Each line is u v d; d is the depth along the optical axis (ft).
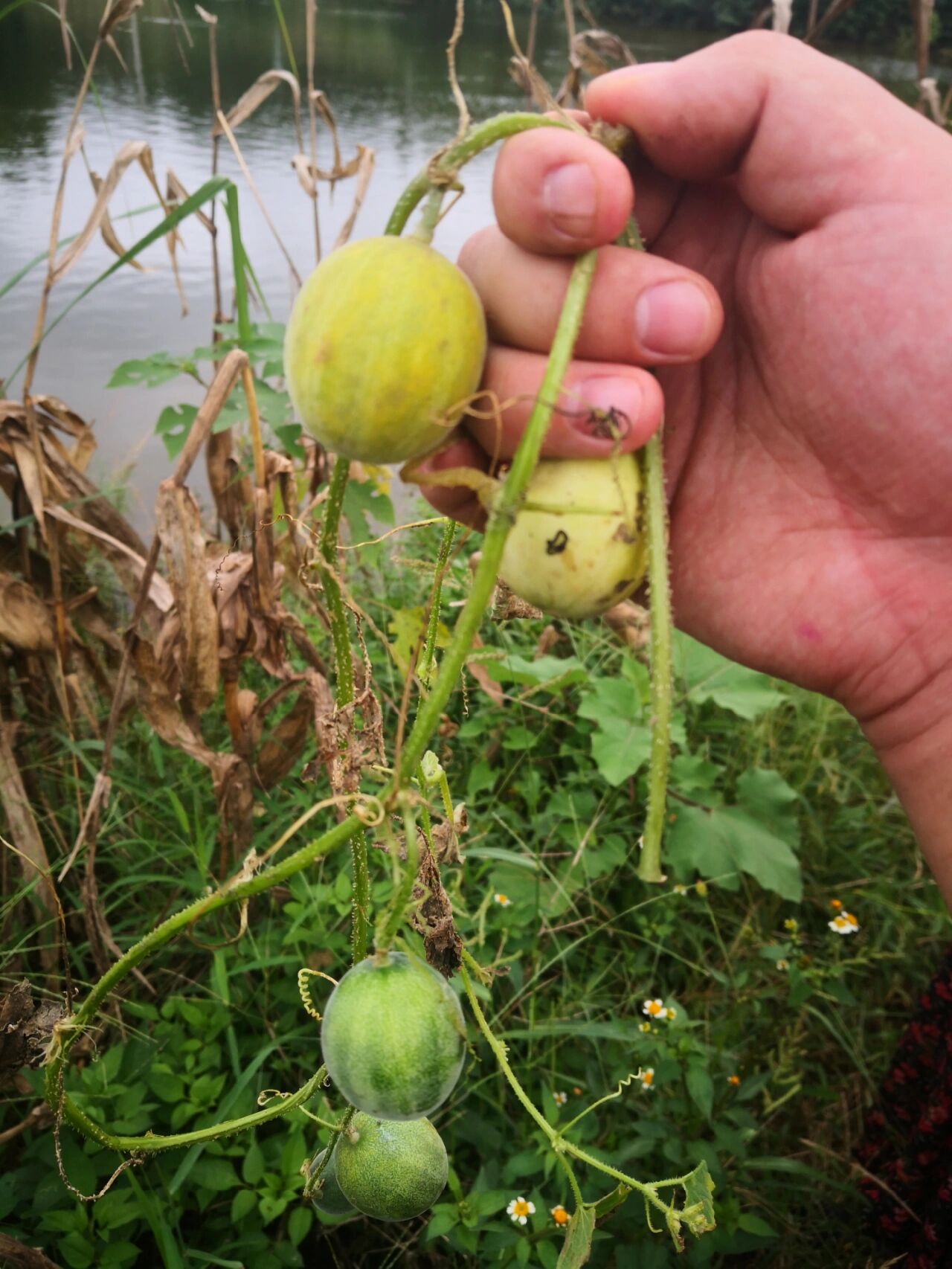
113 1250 1.13
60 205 1.49
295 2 9.34
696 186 0.77
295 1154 1.24
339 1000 0.56
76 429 1.77
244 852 1.62
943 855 0.87
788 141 0.70
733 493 0.84
